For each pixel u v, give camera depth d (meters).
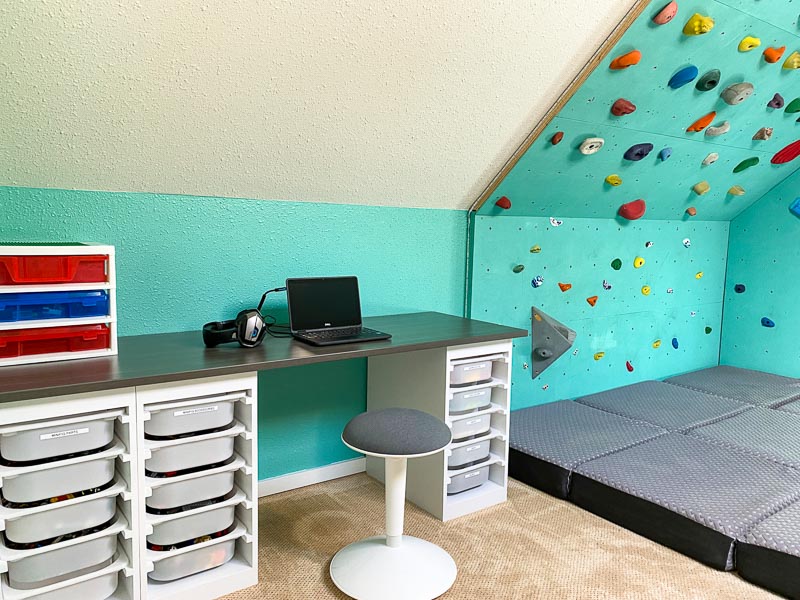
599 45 1.99
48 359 1.53
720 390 3.36
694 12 1.97
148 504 1.55
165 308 1.95
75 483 1.40
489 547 1.93
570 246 3.03
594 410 2.95
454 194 2.50
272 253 2.13
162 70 1.51
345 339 1.85
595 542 1.97
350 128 1.92
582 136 2.39
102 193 1.78
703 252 3.77
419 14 1.63
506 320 2.84
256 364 1.56
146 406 1.49
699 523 1.85
